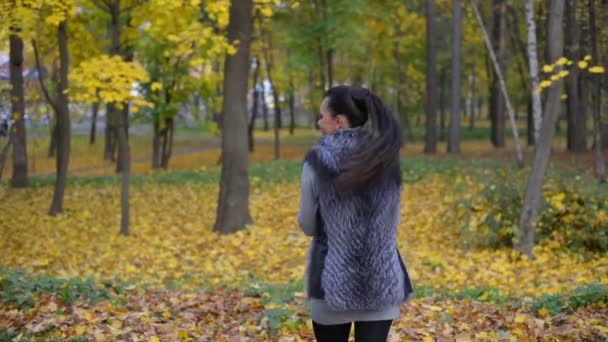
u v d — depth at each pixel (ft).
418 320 18.86
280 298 21.11
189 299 21.54
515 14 86.28
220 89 102.78
